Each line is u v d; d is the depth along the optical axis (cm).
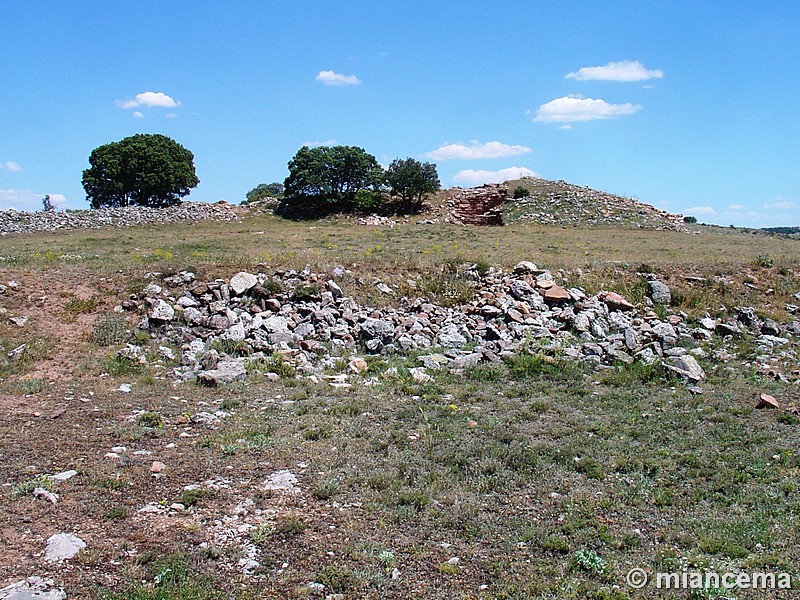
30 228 3950
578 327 1772
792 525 738
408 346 1606
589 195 5859
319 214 5222
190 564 631
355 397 1230
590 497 809
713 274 2319
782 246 3600
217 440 977
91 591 580
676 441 1020
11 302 1666
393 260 2241
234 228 4347
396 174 5422
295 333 1639
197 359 1446
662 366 1445
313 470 873
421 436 1015
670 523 746
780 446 1005
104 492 784
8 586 578
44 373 1352
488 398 1254
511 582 618
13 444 941
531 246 3120
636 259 2564
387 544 686
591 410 1189
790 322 1970
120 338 1555
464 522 738
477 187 6216
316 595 591
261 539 682
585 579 625
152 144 5616
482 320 1820
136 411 1119
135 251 2600
